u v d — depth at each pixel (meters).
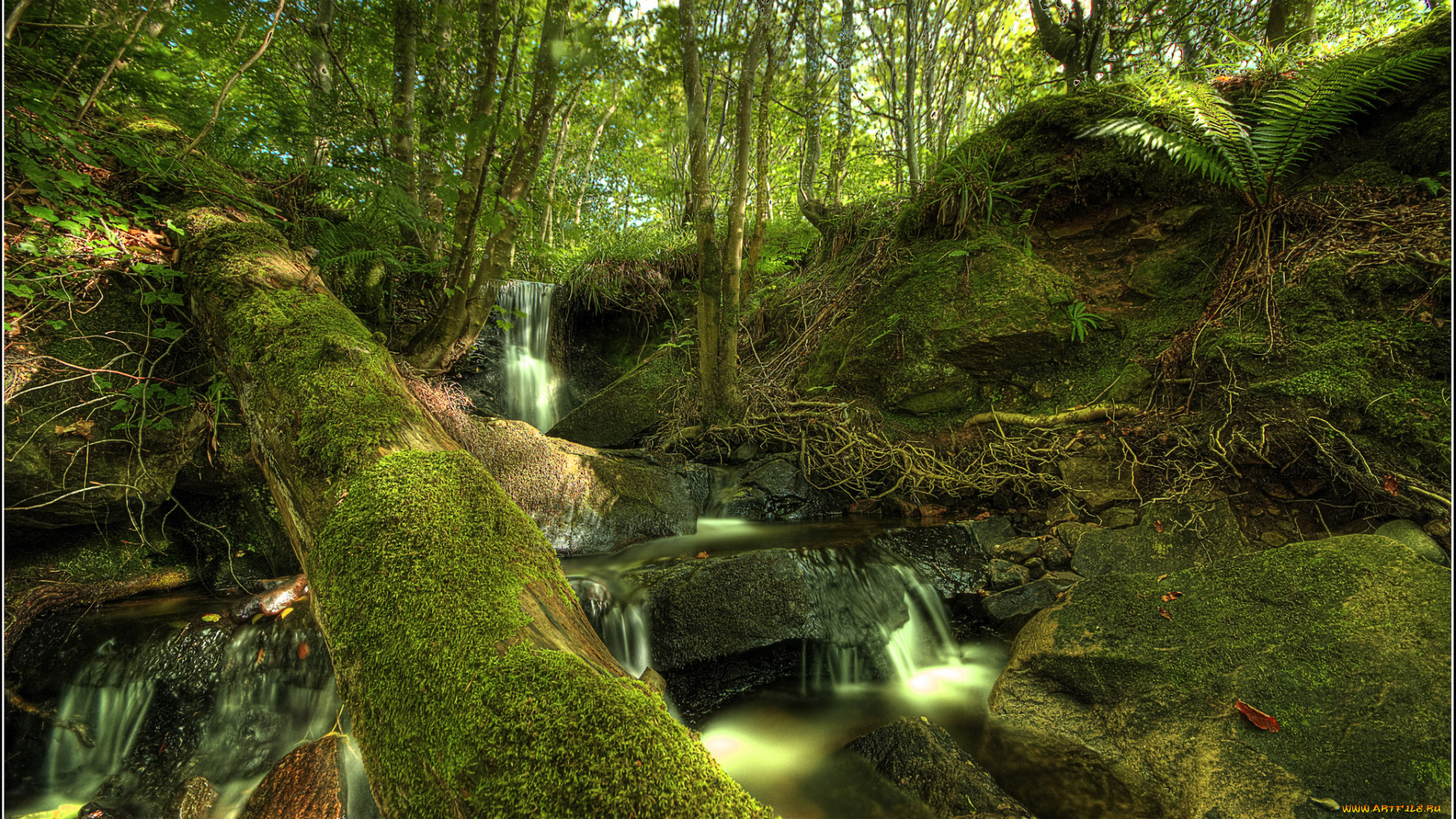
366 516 1.24
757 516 3.57
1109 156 3.77
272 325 1.99
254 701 1.99
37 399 2.07
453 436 3.04
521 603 1.12
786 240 6.63
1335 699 1.62
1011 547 2.93
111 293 2.30
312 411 1.60
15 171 2.19
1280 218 3.12
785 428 4.07
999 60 6.71
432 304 4.42
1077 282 3.84
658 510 3.32
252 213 2.92
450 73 3.22
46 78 2.45
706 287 4.04
